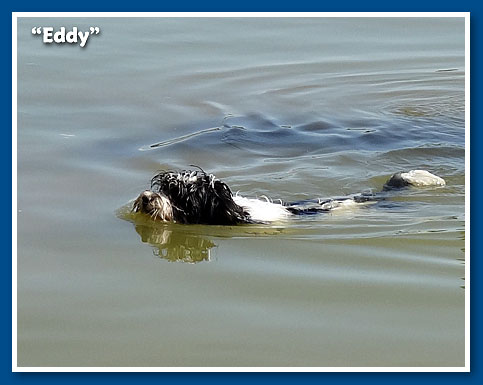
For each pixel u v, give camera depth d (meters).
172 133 20.25
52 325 11.73
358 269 13.38
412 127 21.55
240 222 15.24
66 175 17.33
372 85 24.36
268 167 18.52
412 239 14.59
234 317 11.91
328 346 11.15
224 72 24.38
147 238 14.59
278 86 23.89
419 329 11.56
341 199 16.70
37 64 23.73
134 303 12.33
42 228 14.88
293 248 14.25
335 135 20.80
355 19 27.09
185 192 15.36
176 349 11.09
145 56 24.73
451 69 25.41
